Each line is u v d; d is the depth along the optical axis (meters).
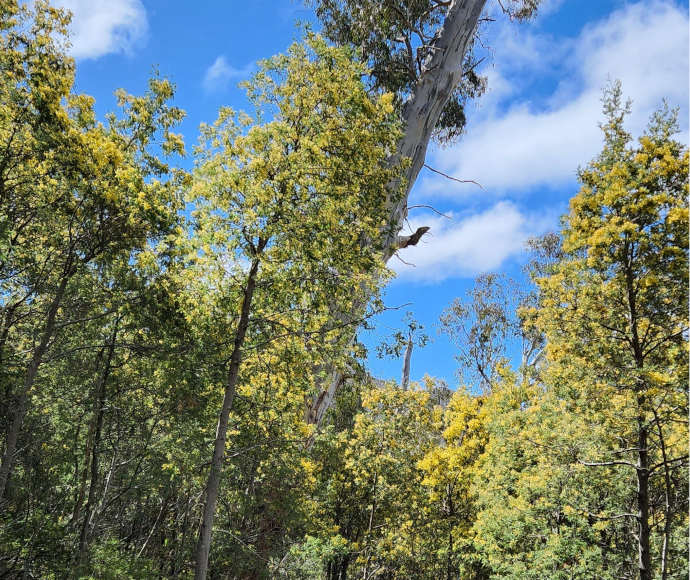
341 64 6.90
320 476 12.03
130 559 8.11
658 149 7.16
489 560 11.37
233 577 8.49
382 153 7.12
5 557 7.32
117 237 7.78
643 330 7.32
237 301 6.68
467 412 13.38
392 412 12.88
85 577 7.05
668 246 6.85
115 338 8.73
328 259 6.47
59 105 7.08
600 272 7.39
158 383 8.41
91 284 8.33
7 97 6.90
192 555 8.59
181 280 6.97
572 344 7.46
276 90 6.96
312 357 7.27
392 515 12.34
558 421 9.28
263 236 6.25
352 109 6.75
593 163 7.61
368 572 11.95
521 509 10.60
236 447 8.32
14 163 7.28
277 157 6.40
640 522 7.16
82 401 8.76
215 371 7.08
